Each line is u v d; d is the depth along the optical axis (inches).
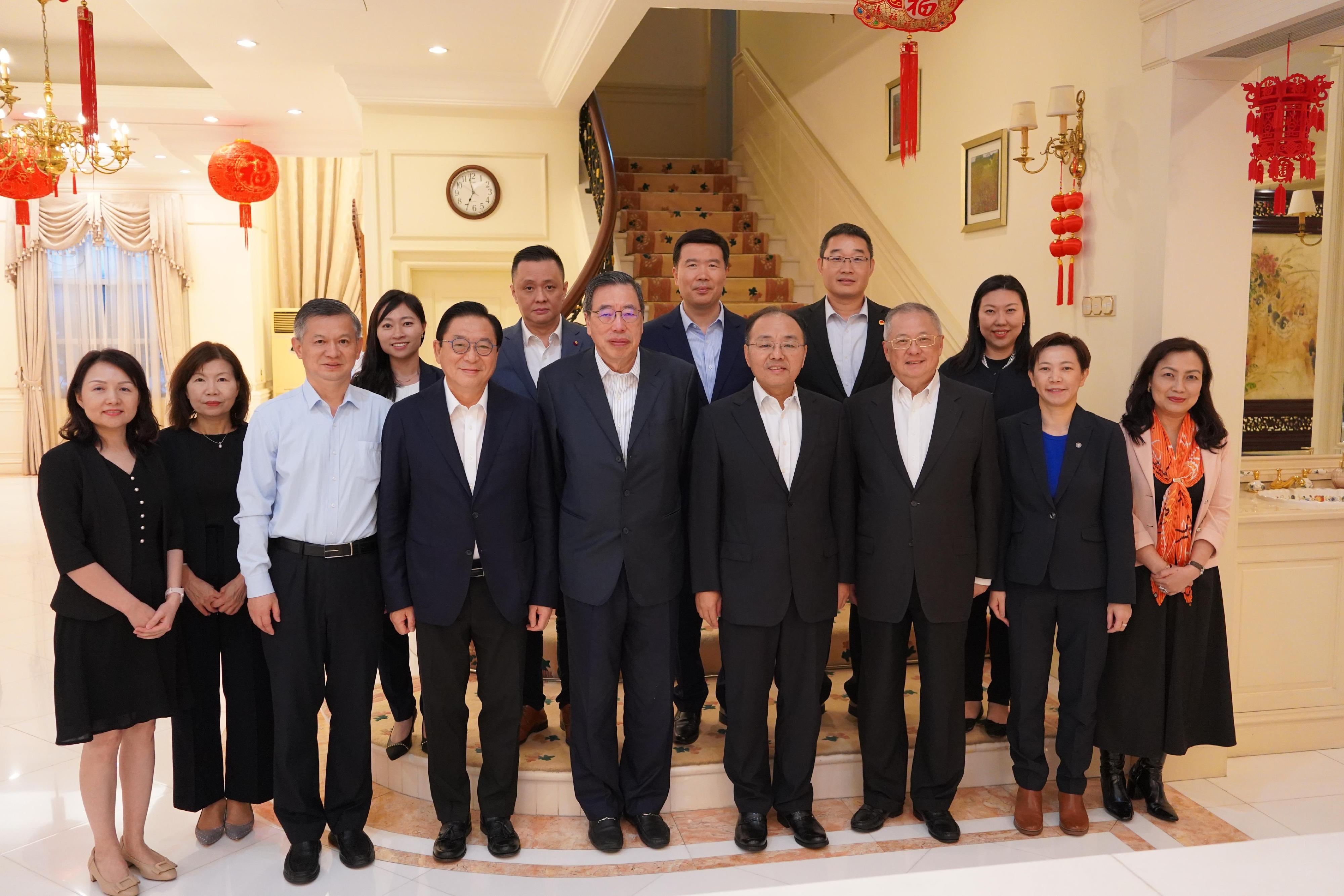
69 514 100.0
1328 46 156.9
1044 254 164.7
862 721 118.8
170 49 275.7
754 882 106.3
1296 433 167.3
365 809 112.9
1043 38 162.9
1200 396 124.6
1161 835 118.4
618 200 227.8
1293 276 164.1
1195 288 133.1
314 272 456.4
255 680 114.7
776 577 111.3
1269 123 118.2
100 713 101.2
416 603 108.9
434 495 108.0
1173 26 129.1
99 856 105.4
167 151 337.7
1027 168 168.9
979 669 135.9
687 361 127.6
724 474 113.2
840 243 128.1
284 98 266.4
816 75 271.6
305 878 106.7
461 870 109.3
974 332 135.1
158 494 106.1
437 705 110.8
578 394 112.6
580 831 118.1
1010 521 121.2
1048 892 52.6
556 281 134.3
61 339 426.6
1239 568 141.6
